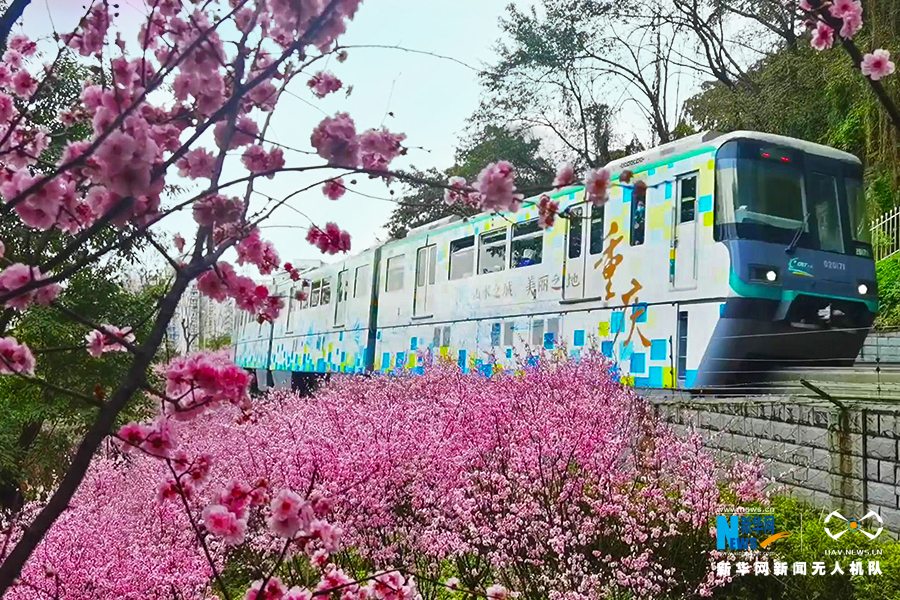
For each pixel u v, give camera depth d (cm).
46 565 550
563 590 529
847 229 962
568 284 1136
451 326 1448
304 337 2278
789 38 2180
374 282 1842
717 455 803
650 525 585
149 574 560
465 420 699
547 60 2469
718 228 909
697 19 2406
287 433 695
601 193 237
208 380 241
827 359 942
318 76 287
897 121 281
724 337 882
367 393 1136
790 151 948
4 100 268
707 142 946
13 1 215
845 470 664
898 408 640
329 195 291
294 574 612
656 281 978
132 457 907
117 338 218
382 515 595
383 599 301
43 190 236
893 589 533
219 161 234
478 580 579
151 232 223
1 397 1157
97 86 253
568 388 784
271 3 233
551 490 579
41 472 1154
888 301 1587
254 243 305
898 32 1549
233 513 278
